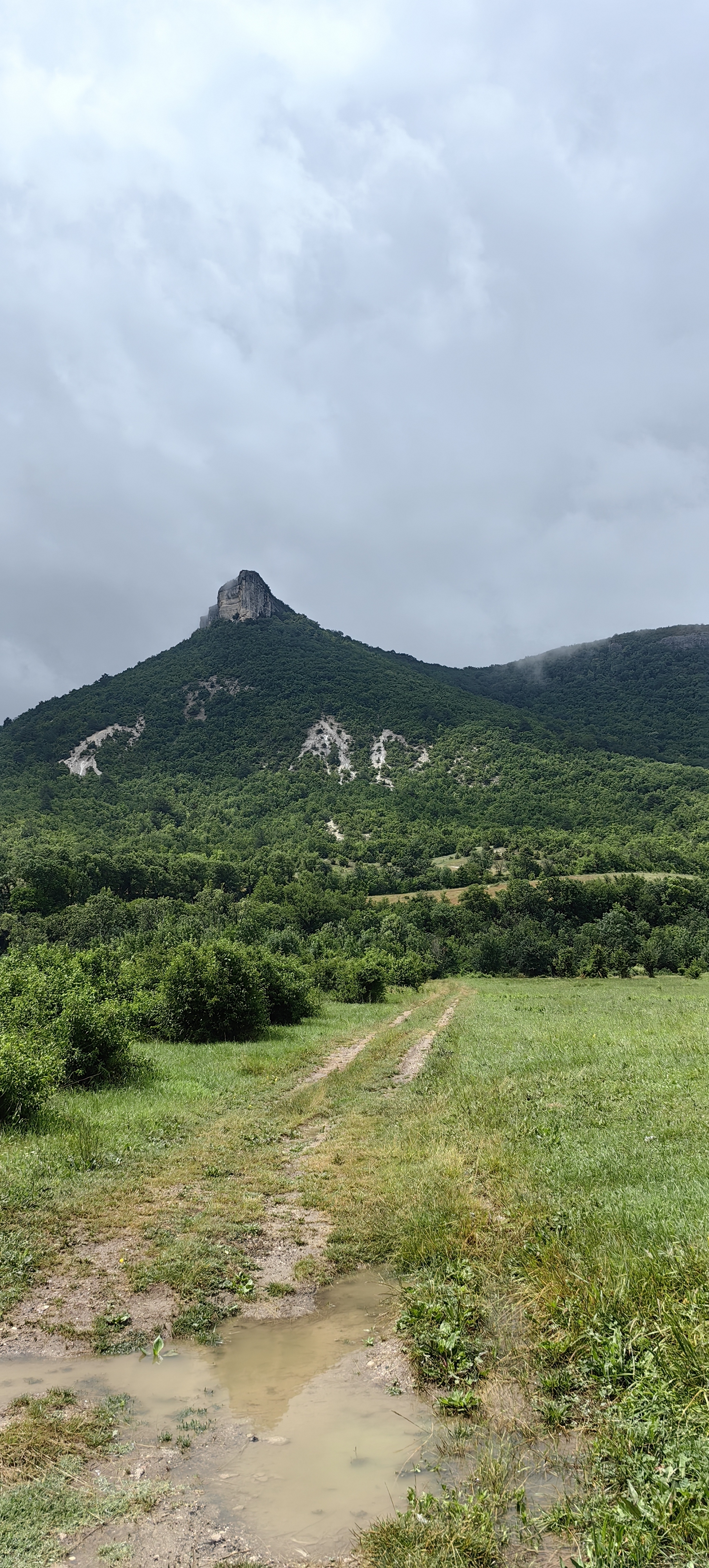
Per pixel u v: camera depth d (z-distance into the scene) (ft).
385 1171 30.14
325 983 145.69
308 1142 36.65
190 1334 18.34
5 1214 25.26
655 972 219.82
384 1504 12.25
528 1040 65.82
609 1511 11.35
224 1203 27.14
